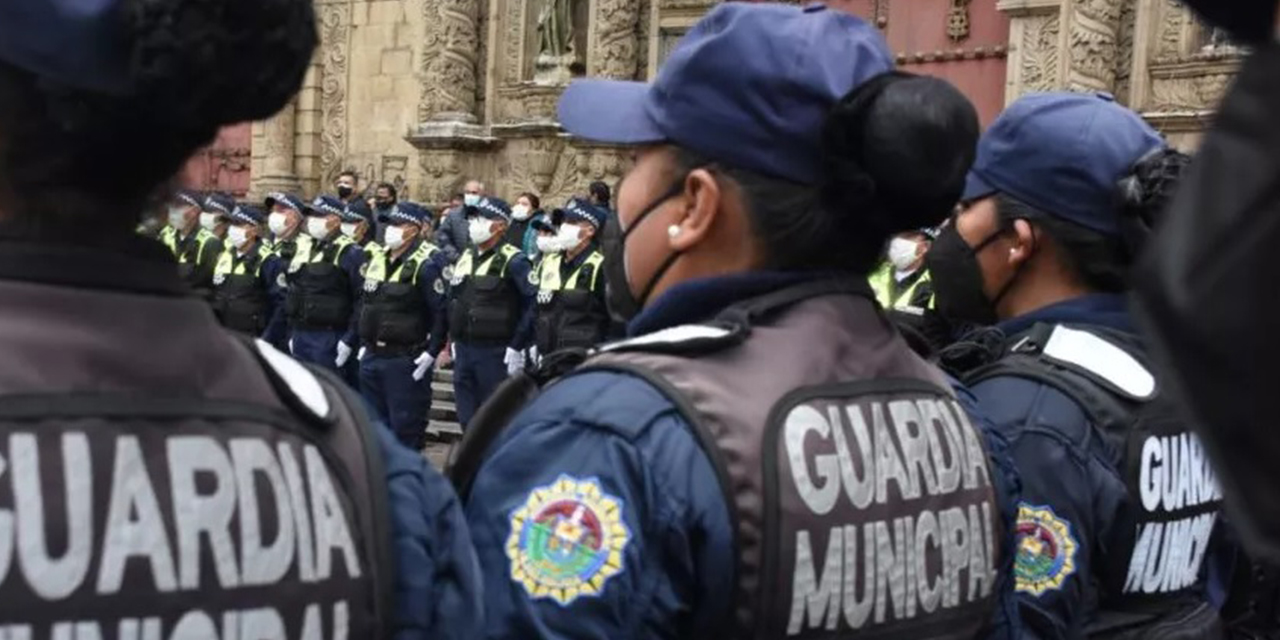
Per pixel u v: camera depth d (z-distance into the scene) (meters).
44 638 1.41
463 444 2.38
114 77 1.50
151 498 1.50
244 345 1.74
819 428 2.17
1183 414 1.06
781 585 2.06
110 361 1.54
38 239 1.56
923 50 15.28
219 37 1.50
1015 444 2.90
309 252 14.32
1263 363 0.97
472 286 13.32
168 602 1.48
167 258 1.66
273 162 20.42
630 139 2.40
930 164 2.22
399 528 1.78
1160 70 13.11
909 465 2.29
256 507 1.58
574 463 2.08
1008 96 14.02
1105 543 2.93
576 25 17.84
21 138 1.55
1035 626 2.80
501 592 2.06
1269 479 1.00
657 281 2.45
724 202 2.34
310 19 1.65
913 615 2.25
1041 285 3.26
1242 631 3.90
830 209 2.31
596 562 2.01
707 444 2.07
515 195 18.03
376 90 19.89
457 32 18.25
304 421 1.72
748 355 2.21
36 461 1.45
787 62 2.26
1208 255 1.00
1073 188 3.12
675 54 2.37
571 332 12.71
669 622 2.04
